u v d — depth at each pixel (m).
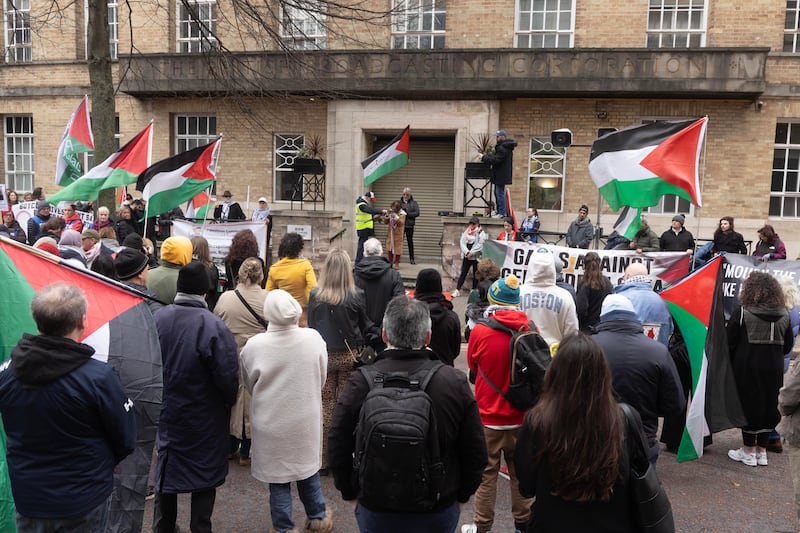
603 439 2.46
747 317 5.45
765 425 5.54
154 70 16.36
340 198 16.50
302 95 16.31
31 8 18.36
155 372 3.36
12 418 2.76
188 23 17.41
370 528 2.87
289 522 4.05
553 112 15.50
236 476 5.24
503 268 8.72
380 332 5.37
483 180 15.78
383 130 16.28
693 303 5.35
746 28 14.76
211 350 3.78
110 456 2.93
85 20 18.22
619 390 3.68
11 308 3.08
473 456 2.93
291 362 3.97
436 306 4.65
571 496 2.52
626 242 12.31
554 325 4.78
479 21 15.84
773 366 5.45
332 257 5.19
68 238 6.57
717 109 14.92
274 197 17.11
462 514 4.69
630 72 14.36
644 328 5.27
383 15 14.12
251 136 16.97
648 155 7.53
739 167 14.95
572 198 15.66
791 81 14.62
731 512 4.77
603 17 15.34
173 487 3.81
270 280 5.92
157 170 8.80
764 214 14.97
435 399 2.84
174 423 3.80
